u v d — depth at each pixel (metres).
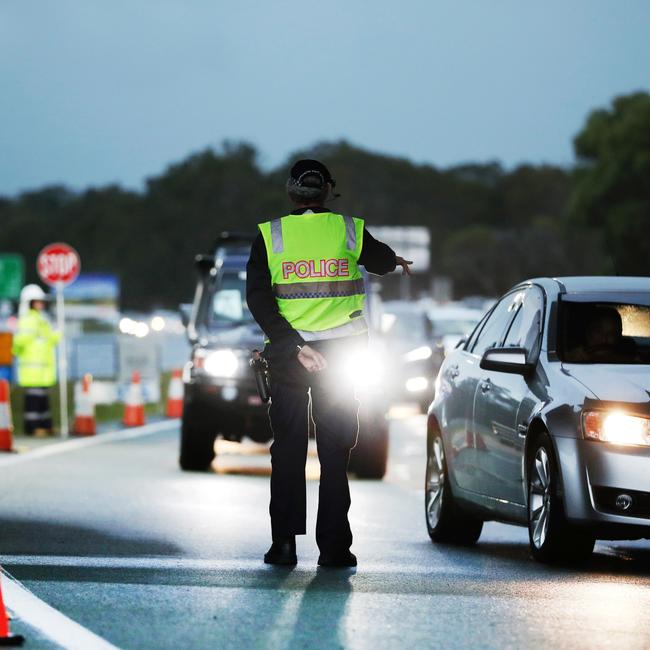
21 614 19.39
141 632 18.09
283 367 24.00
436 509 29.59
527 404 25.69
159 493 38.62
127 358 83.38
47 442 59.09
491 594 21.34
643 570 24.89
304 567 24.23
